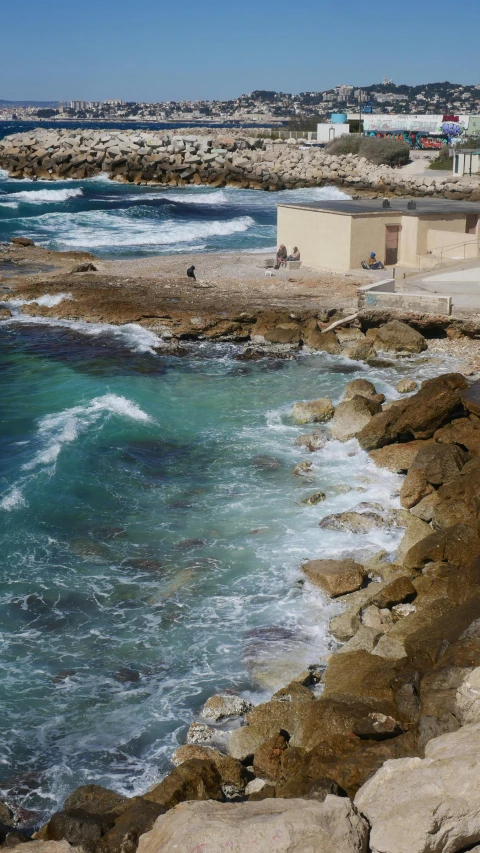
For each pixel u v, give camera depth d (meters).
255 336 31.48
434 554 15.61
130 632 14.36
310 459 21.36
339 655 12.87
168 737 11.95
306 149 105.31
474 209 39.69
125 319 33.06
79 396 25.03
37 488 18.84
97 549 16.91
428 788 7.58
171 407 24.84
